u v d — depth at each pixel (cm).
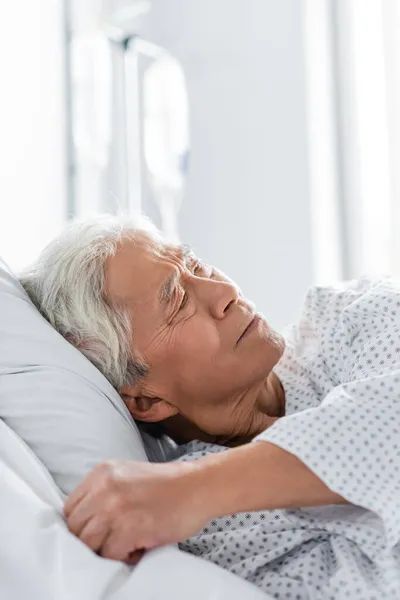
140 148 274
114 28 253
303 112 259
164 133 263
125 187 258
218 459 85
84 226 119
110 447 98
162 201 270
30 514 79
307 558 92
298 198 261
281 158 265
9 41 226
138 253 114
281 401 128
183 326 111
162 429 126
